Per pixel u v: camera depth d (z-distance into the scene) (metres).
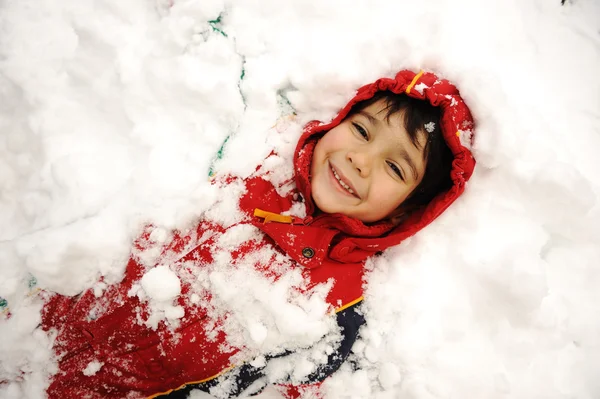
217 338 1.12
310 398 1.17
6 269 1.17
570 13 1.59
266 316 1.13
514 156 1.20
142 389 1.14
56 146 1.33
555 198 1.22
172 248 1.18
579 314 1.24
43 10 1.46
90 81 1.37
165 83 1.34
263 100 1.37
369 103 1.19
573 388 1.19
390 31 1.41
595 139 1.40
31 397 1.11
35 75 1.37
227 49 1.37
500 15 1.48
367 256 1.21
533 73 1.46
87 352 1.11
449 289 1.21
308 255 1.15
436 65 1.30
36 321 1.12
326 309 1.14
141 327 1.11
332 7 1.42
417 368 1.14
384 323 1.18
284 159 1.31
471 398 1.13
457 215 1.25
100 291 1.15
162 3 1.41
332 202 1.16
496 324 1.19
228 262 1.14
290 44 1.41
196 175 1.30
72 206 1.26
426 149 1.13
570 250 1.30
